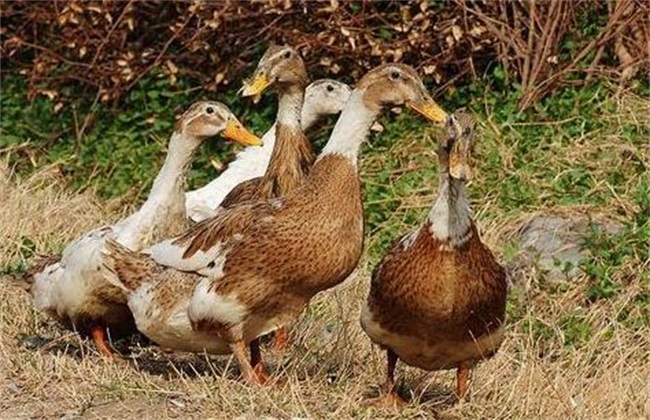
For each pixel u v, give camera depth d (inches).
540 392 448.1
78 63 729.6
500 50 666.2
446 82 681.0
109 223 639.1
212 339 438.9
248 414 415.5
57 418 423.5
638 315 515.5
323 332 502.0
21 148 724.7
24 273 500.4
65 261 475.2
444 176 397.7
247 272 426.3
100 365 464.4
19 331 503.5
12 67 763.4
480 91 673.0
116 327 478.9
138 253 453.4
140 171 690.2
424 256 398.9
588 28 674.8
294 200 427.2
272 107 703.1
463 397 426.0
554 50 660.7
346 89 572.1
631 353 490.9
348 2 679.1
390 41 677.3
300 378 453.1
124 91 731.4
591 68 658.8
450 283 397.7
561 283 537.3
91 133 730.2
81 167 708.0
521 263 551.2
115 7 721.6
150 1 727.1
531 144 631.8
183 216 484.4
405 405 426.3
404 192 622.8
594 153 619.2
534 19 658.8
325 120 652.7
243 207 434.6
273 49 515.5
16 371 460.8
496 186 605.6
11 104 753.6
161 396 434.3
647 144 620.1
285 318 436.8
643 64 659.4
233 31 705.6
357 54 675.4
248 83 513.7
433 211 398.9
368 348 481.7
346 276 433.1
